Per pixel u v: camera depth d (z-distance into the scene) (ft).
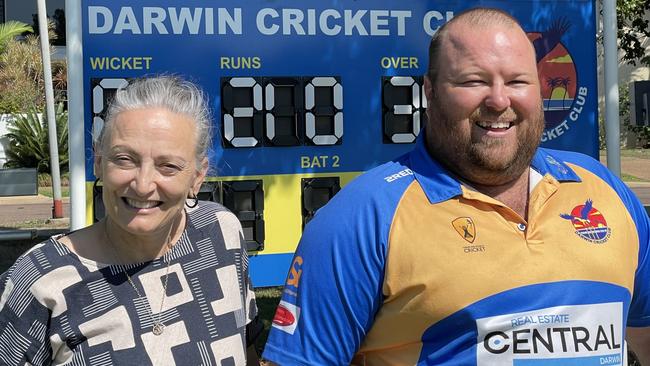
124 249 7.55
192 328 7.57
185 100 7.48
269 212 18.79
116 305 7.38
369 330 7.32
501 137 7.21
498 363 6.92
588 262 7.18
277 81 18.74
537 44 20.31
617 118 20.40
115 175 7.17
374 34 19.25
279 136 18.78
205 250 7.94
